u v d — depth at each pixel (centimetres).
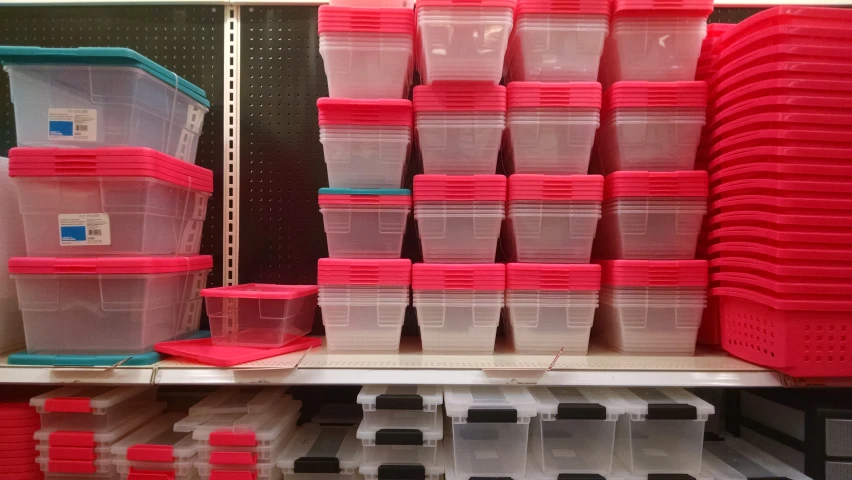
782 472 117
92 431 115
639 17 126
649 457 113
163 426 128
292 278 156
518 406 107
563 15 125
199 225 145
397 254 129
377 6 130
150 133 122
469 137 127
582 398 114
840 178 106
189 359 117
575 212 126
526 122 127
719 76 126
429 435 109
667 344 124
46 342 115
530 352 125
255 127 156
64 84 115
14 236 127
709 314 133
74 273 112
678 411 108
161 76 123
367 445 115
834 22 108
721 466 119
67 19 157
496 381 109
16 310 127
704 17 125
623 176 125
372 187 129
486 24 120
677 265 123
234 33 157
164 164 119
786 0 155
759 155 111
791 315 106
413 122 134
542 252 128
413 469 110
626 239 128
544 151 129
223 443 111
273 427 117
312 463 115
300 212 156
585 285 123
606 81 140
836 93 107
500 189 125
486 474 110
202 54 157
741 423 145
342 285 124
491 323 124
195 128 142
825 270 104
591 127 127
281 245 156
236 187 156
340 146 128
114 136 115
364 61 126
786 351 105
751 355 115
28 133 115
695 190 124
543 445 115
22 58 111
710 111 131
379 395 112
